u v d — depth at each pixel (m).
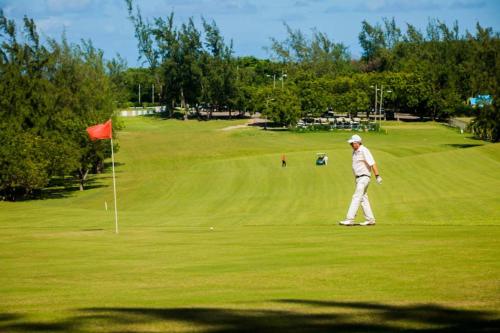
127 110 190.75
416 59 190.50
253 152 110.62
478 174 59.53
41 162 66.81
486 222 26.58
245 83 185.12
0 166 62.94
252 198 53.16
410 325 8.46
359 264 13.84
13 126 70.25
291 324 8.74
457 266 13.05
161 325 8.91
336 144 118.75
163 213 44.88
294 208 43.28
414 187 50.22
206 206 49.56
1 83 73.00
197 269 14.49
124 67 175.62
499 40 155.00
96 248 19.56
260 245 18.41
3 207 57.78
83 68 97.06
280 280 12.54
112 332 8.59
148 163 103.38
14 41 76.38
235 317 9.29
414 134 133.38
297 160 82.94
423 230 20.50
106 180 84.25
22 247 20.23
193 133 143.75
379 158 74.75
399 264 13.59
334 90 161.88
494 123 103.50
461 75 166.50
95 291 12.31
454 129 142.12
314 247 17.14
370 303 9.97
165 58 184.75
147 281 13.25
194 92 178.75
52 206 57.69
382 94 160.12
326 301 10.27
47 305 10.93
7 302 11.39
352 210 23.41
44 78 87.00
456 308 9.38
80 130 74.69
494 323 8.44
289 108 146.38
